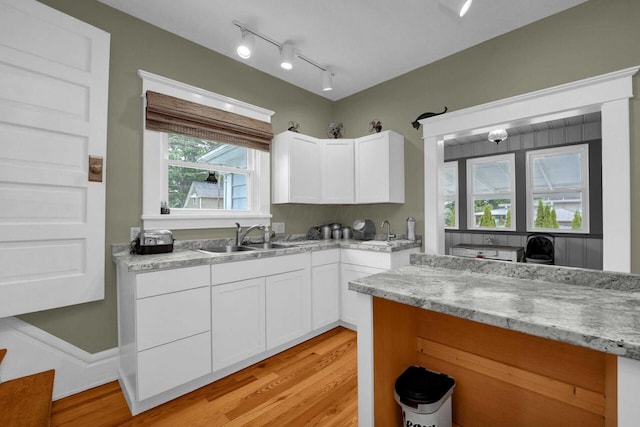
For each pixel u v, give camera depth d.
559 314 0.84
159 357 1.71
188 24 2.32
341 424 1.56
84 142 1.90
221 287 2.00
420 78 3.01
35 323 1.80
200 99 2.53
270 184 3.09
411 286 1.16
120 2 2.07
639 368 0.66
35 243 1.73
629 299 0.98
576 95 2.11
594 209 3.95
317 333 2.74
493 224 4.84
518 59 2.40
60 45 1.81
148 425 1.56
